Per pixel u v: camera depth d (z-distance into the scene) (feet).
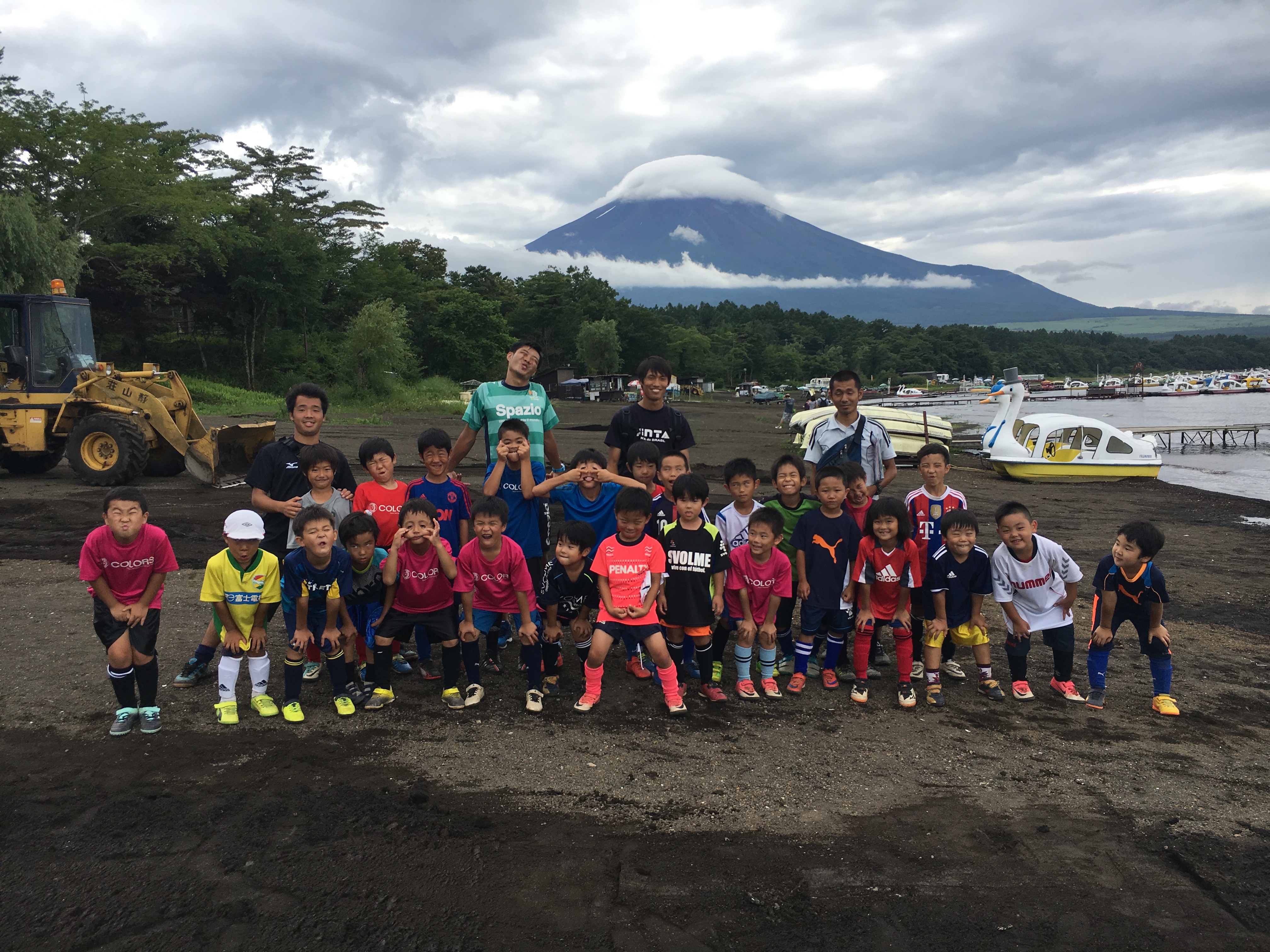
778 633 17.13
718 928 8.20
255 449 44.04
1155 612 14.61
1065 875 9.34
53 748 12.09
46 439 41.04
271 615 20.08
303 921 8.16
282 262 138.10
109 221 113.29
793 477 16.29
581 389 210.59
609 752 12.54
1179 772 12.27
